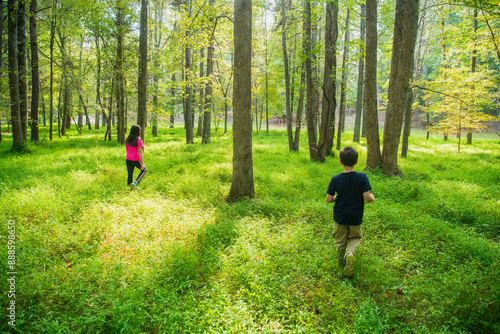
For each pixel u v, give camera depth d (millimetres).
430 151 16031
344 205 3574
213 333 2447
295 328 2561
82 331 2555
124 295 2844
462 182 8234
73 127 36562
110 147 15727
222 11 8148
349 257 3309
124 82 18062
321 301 3033
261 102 30922
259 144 18078
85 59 26656
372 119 9820
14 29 12461
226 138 22656
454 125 16156
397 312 2873
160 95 20469
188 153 12484
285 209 5809
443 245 4359
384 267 3717
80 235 4246
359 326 2617
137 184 6988
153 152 12992
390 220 5242
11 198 5379
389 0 16625
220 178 8375
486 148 17516
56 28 17828
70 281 3148
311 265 3674
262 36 20188
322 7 10586
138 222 4777
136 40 18688
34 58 16094
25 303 2756
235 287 3268
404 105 9383
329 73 11375
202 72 23109
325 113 11578
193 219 5043
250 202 6215
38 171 8383
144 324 2682
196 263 3707
